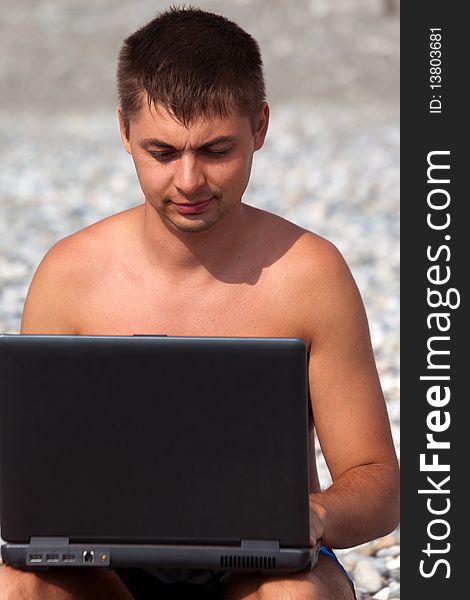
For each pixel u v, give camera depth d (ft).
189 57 28.96
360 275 86.94
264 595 27.07
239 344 26.18
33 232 101.04
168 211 30.14
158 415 26.55
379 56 220.84
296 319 31.86
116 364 26.45
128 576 30.14
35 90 205.57
